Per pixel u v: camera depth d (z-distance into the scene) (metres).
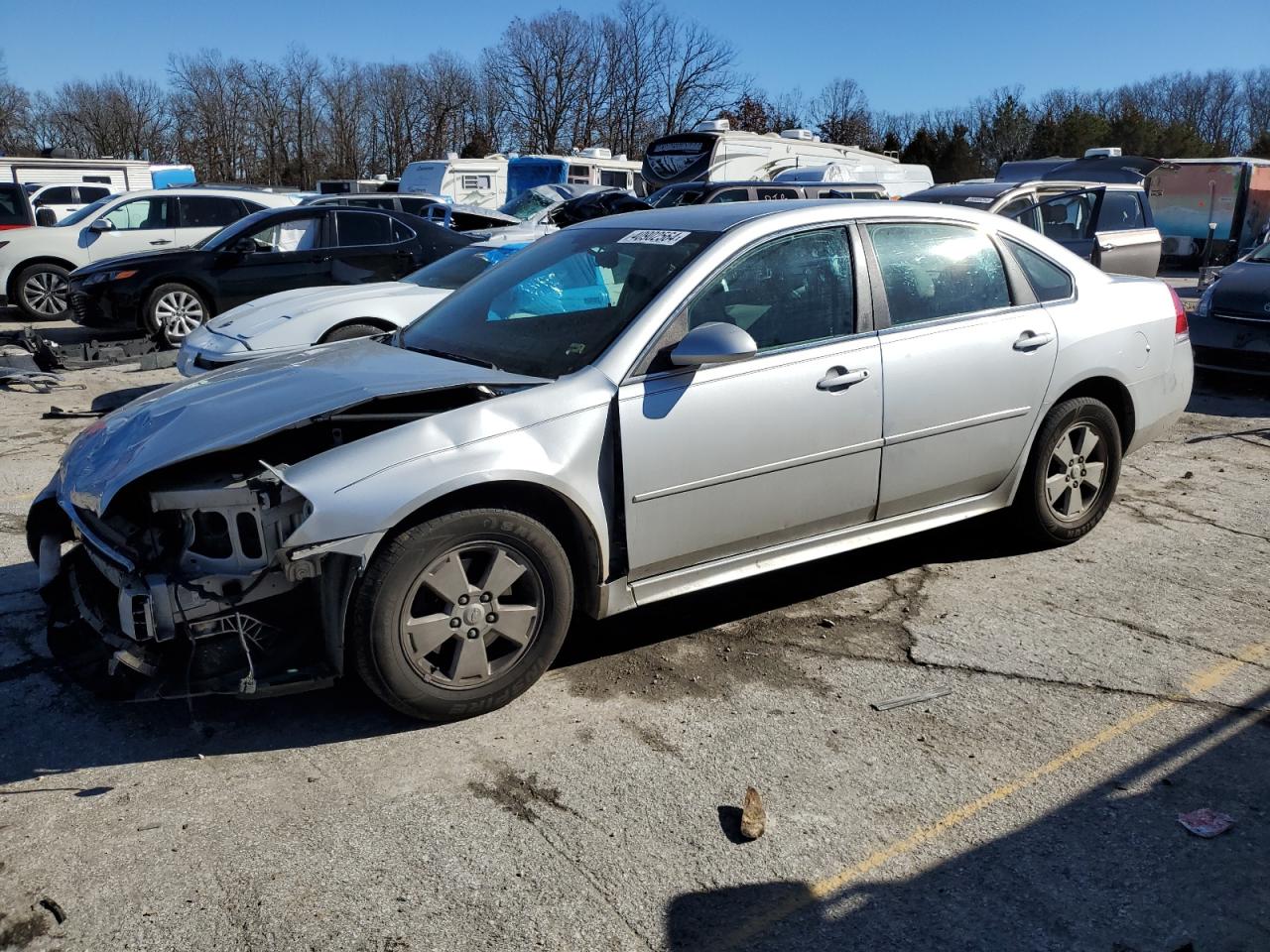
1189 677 3.63
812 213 3.95
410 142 64.06
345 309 7.19
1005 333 4.30
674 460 3.50
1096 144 53.94
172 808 2.91
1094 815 2.85
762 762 3.14
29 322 13.50
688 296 3.60
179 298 10.53
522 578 3.35
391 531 3.09
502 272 4.40
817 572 4.65
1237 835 2.76
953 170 53.44
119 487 3.06
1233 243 21.22
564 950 2.37
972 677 3.65
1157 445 6.89
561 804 2.93
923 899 2.53
